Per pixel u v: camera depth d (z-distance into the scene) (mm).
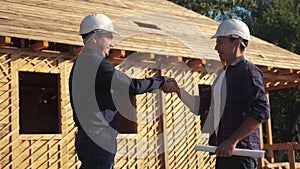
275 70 13711
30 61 9469
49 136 9531
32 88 14336
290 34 29594
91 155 4188
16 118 9156
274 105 29156
